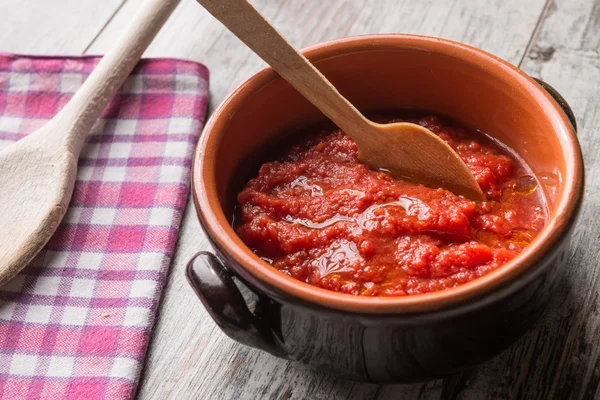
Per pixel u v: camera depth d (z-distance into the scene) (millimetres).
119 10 684
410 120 556
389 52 531
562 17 636
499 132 534
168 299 547
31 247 554
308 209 512
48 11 687
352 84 547
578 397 492
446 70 529
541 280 453
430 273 485
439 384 501
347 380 498
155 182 590
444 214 496
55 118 598
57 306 545
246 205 521
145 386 518
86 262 561
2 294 552
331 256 497
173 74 631
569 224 451
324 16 663
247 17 493
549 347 507
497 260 482
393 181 521
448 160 509
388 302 438
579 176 464
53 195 571
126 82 632
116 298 544
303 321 456
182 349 528
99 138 614
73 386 515
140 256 558
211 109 628
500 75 511
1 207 570
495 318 450
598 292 521
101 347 527
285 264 499
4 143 620
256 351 522
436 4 656
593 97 593
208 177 488
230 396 510
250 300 475
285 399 506
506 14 643
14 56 648
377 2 665
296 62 502
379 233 496
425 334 447
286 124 550
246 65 646
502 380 500
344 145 536
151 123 617
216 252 472
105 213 580
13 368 524
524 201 512
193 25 669
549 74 608
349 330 449
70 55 646
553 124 488
